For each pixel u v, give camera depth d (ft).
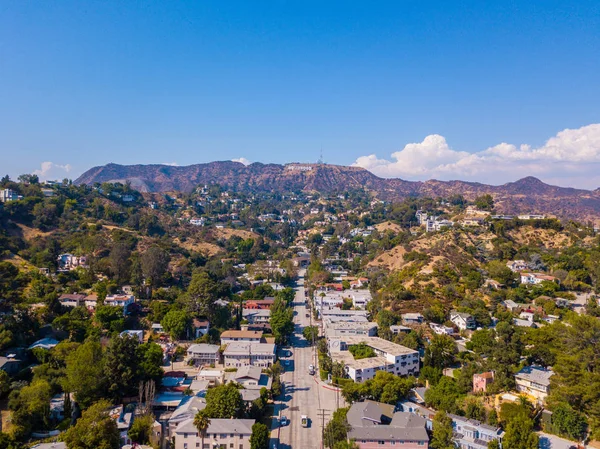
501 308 646.74
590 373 378.94
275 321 614.75
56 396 407.44
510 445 330.54
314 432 386.32
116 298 627.46
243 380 465.47
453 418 371.56
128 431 362.12
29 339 504.43
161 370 450.30
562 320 595.06
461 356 510.58
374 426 360.89
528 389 420.36
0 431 345.51
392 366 488.85
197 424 347.36
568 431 354.13
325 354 543.39
